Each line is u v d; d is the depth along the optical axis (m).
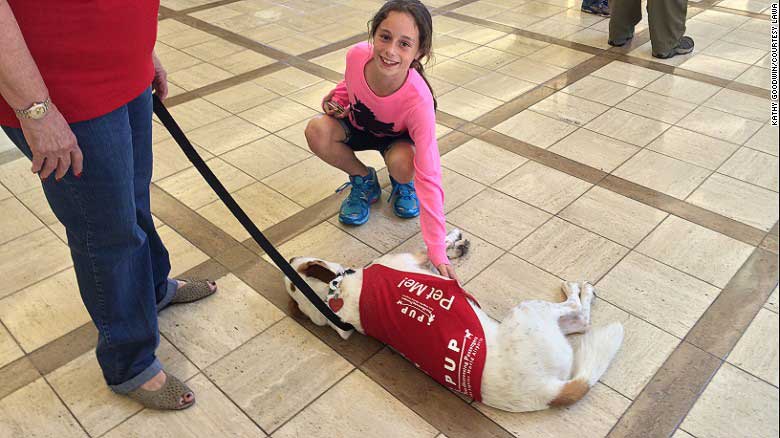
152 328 1.95
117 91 1.57
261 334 2.25
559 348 1.91
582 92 3.89
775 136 3.36
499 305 2.32
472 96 3.87
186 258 2.62
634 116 3.60
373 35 2.26
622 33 4.50
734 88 3.89
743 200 2.87
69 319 2.34
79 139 1.53
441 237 2.25
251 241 2.70
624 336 2.18
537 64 4.30
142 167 1.98
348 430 1.91
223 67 4.38
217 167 3.24
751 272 2.45
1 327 2.31
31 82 1.33
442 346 1.89
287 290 2.31
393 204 2.87
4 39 1.27
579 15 5.17
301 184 3.09
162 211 2.91
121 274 1.80
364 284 2.10
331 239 2.71
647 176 3.06
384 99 2.38
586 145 3.33
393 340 2.02
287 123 3.64
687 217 2.76
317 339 2.22
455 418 1.94
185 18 5.33
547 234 2.68
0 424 1.96
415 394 2.02
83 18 1.41
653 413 1.92
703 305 2.30
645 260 2.52
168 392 1.98
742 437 1.85
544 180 3.04
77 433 1.94
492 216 2.80
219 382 2.08
